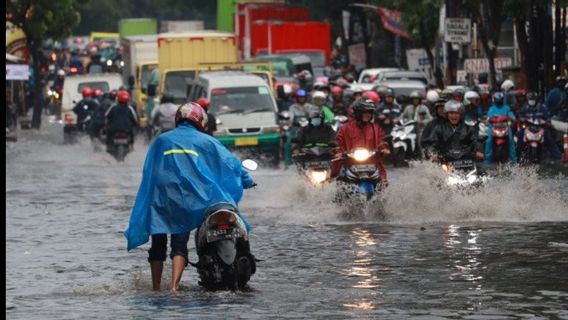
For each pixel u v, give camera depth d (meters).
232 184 19.89
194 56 74.88
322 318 17.27
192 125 20.22
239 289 19.92
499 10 66.12
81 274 22.20
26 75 79.81
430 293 19.36
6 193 40.12
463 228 28.34
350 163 31.34
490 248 24.64
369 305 18.31
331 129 36.97
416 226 29.00
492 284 20.16
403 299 18.83
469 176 31.59
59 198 38.19
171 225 19.64
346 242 26.11
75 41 194.75
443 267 22.19
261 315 17.55
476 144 31.92
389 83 66.94
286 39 99.38
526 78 65.62
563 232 27.23
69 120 75.25
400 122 54.69
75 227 29.97
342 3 114.00
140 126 76.69
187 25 127.44
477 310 17.81
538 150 51.97
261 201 36.00
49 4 94.25
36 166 54.41
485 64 67.44
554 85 63.69
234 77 57.69
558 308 17.91
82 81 83.75
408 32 85.81
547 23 64.06
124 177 47.44
